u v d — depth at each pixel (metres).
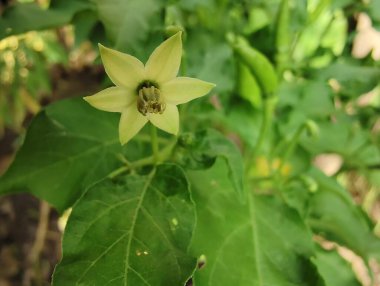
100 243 0.06
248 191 0.08
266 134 0.09
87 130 0.08
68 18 0.08
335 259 0.09
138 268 0.06
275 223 0.08
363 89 0.09
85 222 0.06
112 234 0.06
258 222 0.08
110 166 0.08
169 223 0.06
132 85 0.06
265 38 0.08
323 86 0.09
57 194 0.07
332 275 0.09
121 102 0.06
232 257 0.07
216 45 0.09
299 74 0.08
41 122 0.07
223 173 0.08
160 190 0.06
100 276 0.06
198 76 0.08
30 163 0.07
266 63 0.08
